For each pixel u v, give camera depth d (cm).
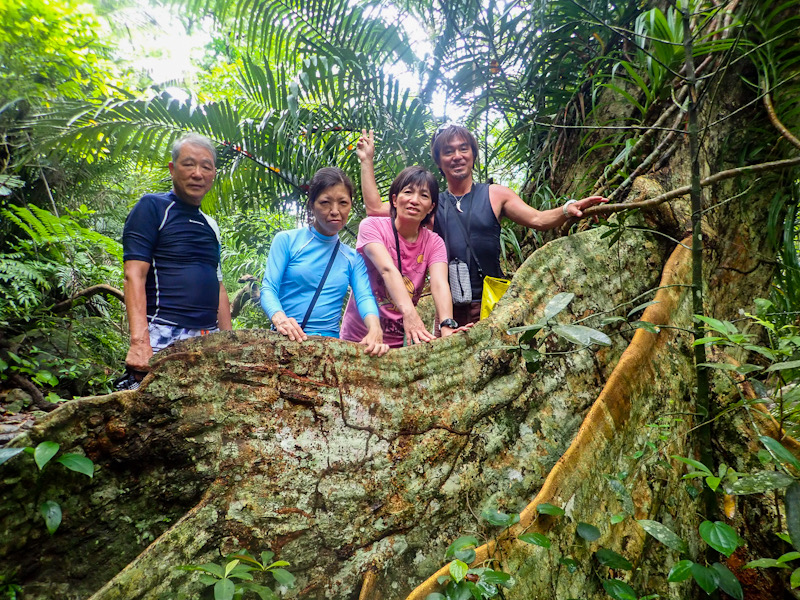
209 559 180
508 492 224
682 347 262
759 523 229
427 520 212
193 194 265
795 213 367
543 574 187
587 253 276
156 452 185
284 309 259
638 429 232
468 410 228
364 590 191
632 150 310
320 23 480
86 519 177
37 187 543
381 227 290
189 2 527
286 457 197
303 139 465
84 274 520
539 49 421
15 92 448
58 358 424
